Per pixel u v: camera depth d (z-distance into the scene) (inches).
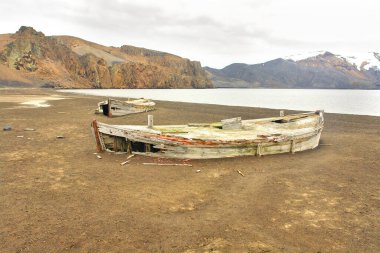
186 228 302.5
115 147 605.3
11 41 6973.4
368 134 913.5
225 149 577.3
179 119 1205.1
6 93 2970.0
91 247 264.4
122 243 271.9
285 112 1558.8
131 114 1346.0
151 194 393.7
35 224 303.4
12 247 260.4
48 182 430.6
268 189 420.8
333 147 717.9
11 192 387.9
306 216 335.3
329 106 2454.5
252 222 318.7
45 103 1831.9
